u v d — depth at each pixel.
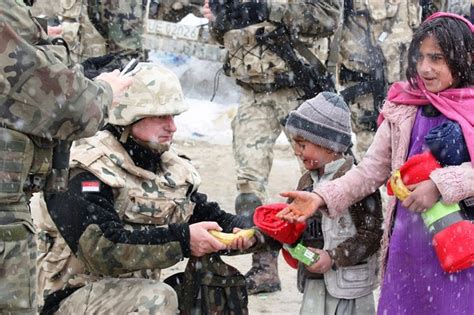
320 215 5.18
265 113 7.72
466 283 4.73
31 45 4.10
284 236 5.02
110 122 5.02
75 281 5.15
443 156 4.70
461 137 4.68
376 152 5.02
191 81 14.11
